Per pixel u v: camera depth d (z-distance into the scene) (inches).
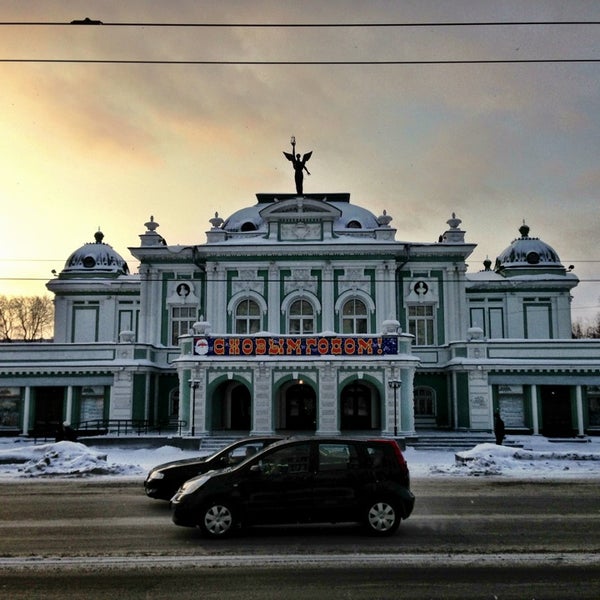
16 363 1560.0
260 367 1330.0
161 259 1691.7
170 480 624.4
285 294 1631.4
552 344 1525.6
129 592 329.4
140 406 1540.4
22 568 375.9
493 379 1512.1
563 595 323.6
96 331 2049.7
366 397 1514.5
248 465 471.5
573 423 1501.0
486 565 379.9
